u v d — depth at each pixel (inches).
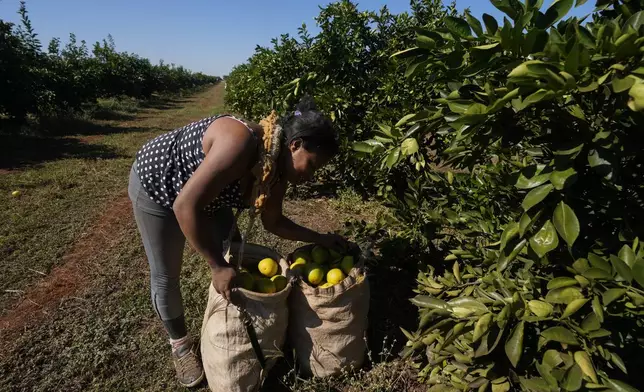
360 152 86.1
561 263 71.5
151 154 84.6
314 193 251.4
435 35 62.1
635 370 69.9
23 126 493.0
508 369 78.0
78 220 205.9
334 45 232.7
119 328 121.4
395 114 201.5
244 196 87.8
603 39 49.8
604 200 61.1
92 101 799.1
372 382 101.4
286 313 97.0
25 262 162.4
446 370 88.7
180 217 74.1
